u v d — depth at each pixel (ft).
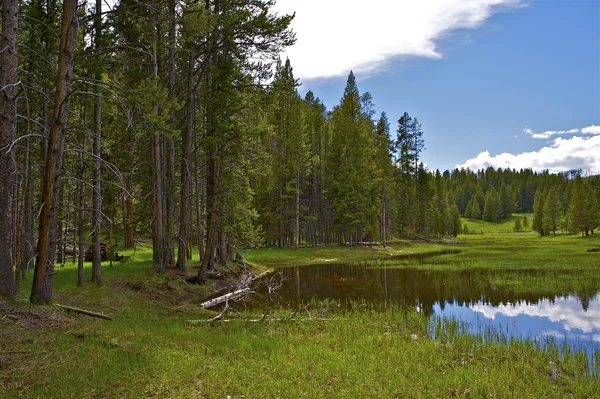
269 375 24.20
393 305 57.31
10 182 29.07
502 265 105.70
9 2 29.53
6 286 28.50
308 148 160.25
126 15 47.85
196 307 53.31
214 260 85.25
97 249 50.98
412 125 232.32
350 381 24.18
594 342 39.34
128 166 65.26
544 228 305.32
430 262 119.34
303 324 41.50
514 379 26.84
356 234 171.32
